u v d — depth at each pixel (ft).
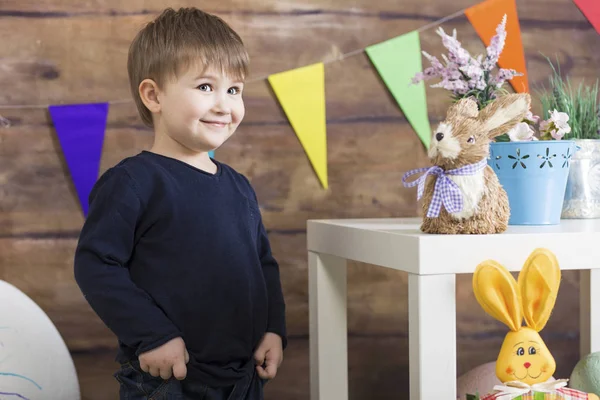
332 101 4.89
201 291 3.42
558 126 3.97
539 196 3.82
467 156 3.30
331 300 4.36
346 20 4.87
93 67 4.66
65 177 4.68
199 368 3.42
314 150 4.85
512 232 3.39
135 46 3.68
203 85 3.50
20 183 4.65
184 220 3.42
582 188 4.25
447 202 3.30
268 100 4.82
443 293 3.20
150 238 3.40
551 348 5.21
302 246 4.92
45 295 4.70
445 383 3.22
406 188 5.00
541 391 3.08
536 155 3.78
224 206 3.56
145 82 3.58
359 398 5.03
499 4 4.99
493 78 4.07
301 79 4.80
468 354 5.13
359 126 4.92
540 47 5.08
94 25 4.66
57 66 4.64
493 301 3.12
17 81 4.61
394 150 4.97
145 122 3.89
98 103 4.65
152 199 3.40
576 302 5.23
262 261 3.92
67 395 3.86
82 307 4.73
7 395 3.56
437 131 3.35
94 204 3.39
